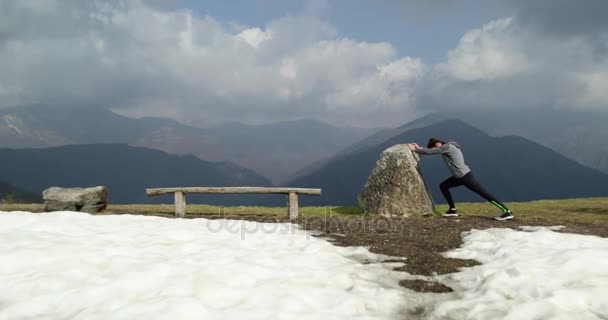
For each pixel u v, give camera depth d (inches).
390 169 436.1
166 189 442.0
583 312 149.4
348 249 272.4
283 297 166.1
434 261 240.8
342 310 158.2
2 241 247.1
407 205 422.6
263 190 425.7
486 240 283.6
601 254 209.6
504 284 181.2
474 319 150.4
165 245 260.2
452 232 327.0
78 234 285.0
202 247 256.5
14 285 179.8
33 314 155.0
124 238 277.0
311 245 269.1
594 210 451.8
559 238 273.9
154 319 143.0
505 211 381.7
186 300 155.7
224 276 190.9
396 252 264.5
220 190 430.0
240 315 148.3
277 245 276.1
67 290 174.9
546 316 145.1
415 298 178.5
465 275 208.5
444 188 409.4
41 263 208.5
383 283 200.7
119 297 168.1
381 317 155.1
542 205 506.3
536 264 202.7
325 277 199.5
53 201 469.4
